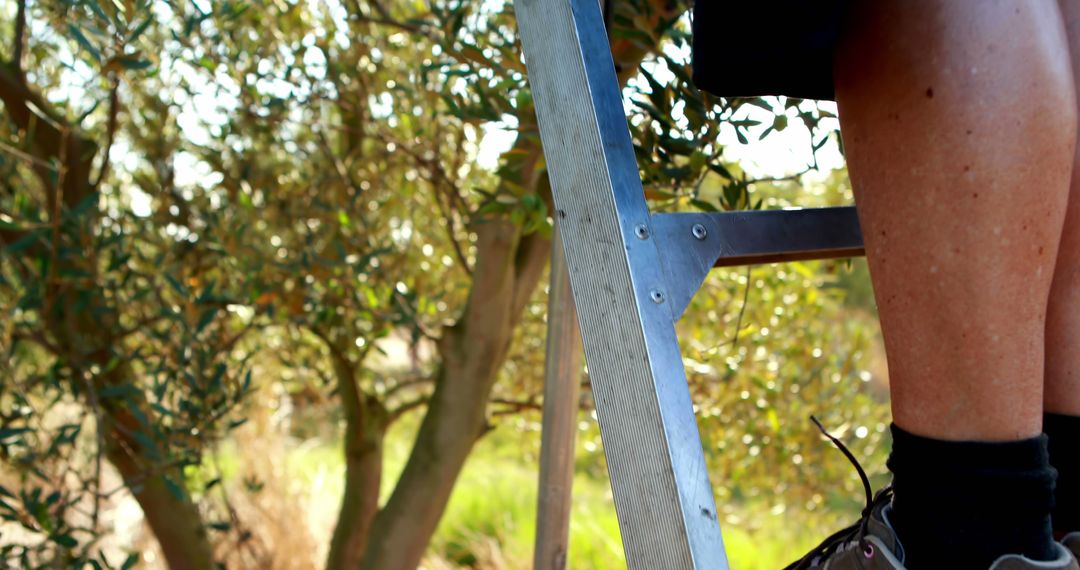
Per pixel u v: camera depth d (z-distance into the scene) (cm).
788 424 236
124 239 176
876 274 65
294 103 189
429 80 184
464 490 396
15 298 161
